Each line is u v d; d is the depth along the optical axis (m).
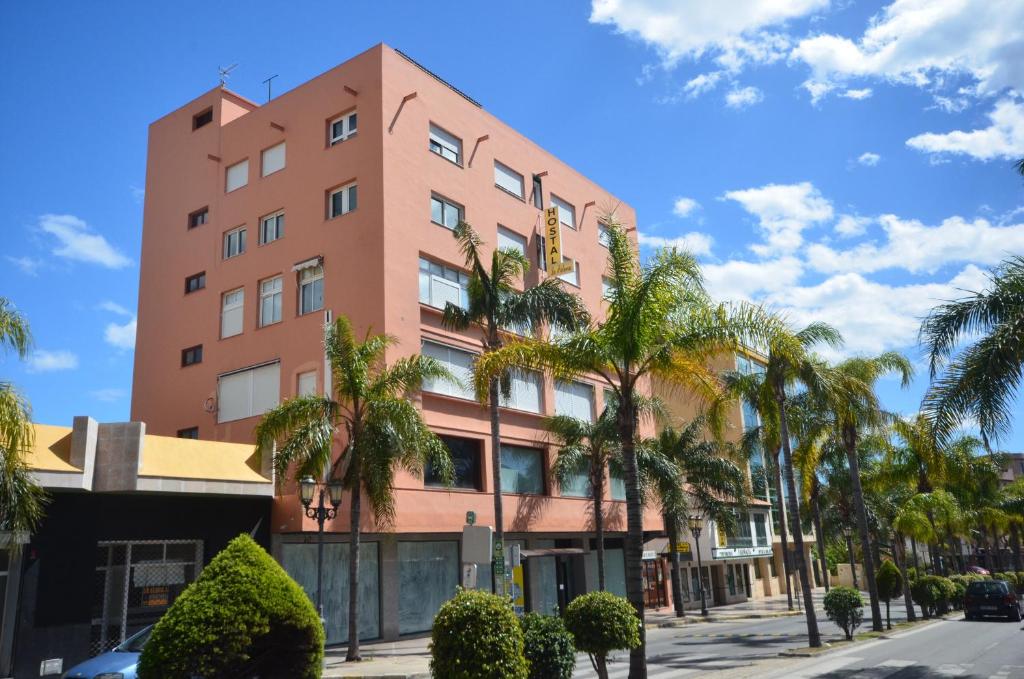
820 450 29.66
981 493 47.09
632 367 14.78
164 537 19.56
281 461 18.56
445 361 27.09
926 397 14.09
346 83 27.75
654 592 39.47
